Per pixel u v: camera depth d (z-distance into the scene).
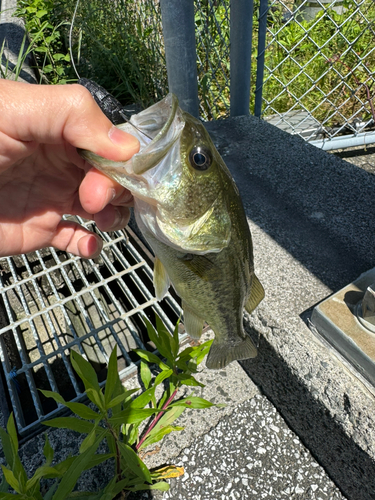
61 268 0.32
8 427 0.16
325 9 0.45
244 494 0.21
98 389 0.17
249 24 0.40
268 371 0.24
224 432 0.24
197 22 0.53
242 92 0.45
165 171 0.16
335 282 0.26
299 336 0.23
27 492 0.16
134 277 0.31
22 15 0.68
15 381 0.26
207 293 0.19
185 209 0.17
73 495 0.18
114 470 0.22
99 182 0.17
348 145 0.51
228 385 0.26
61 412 0.24
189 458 0.23
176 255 0.18
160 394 0.25
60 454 0.22
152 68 0.56
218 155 0.18
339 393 0.21
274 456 0.23
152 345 0.31
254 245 0.30
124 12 0.59
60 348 0.26
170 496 0.21
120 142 0.15
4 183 0.20
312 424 0.22
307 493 0.22
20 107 0.15
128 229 0.36
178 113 0.16
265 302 0.25
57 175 0.21
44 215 0.22
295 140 0.41
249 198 0.34
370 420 0.19
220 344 0.22
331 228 0.31
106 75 0.62
